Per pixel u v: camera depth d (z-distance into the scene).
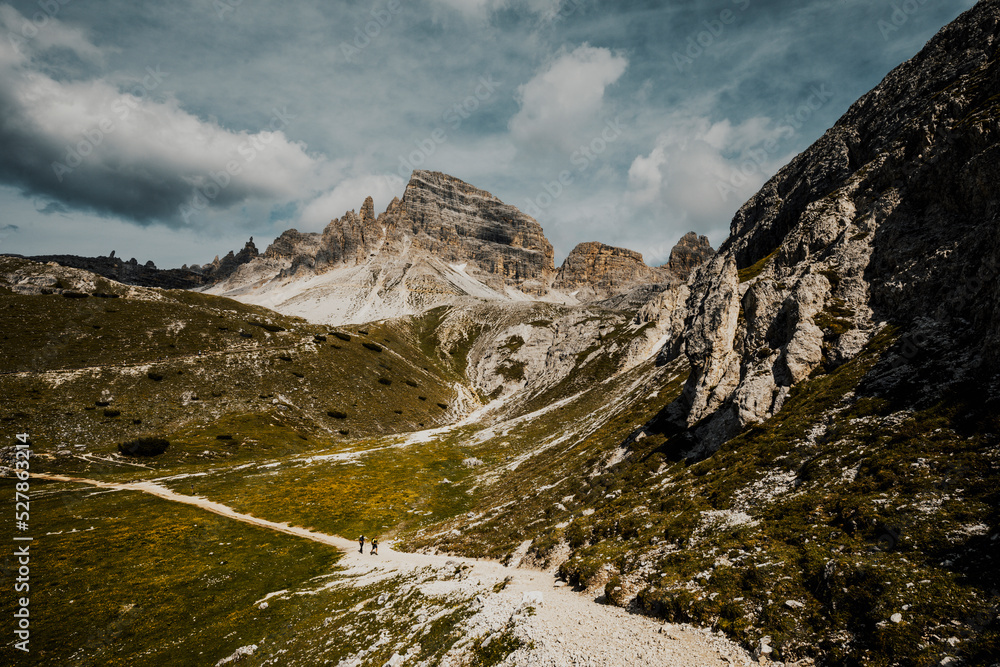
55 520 67.31
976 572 15.60
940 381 28.19
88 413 112.00
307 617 36.06
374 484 90.25
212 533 63.19
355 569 48.34
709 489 33.50
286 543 60.25
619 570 27.41
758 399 41.41
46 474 89.69
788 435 34.22
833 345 41.00
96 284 174.75
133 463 99.56
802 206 87.12
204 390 135.62
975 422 23.52
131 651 35.00
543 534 42.38
